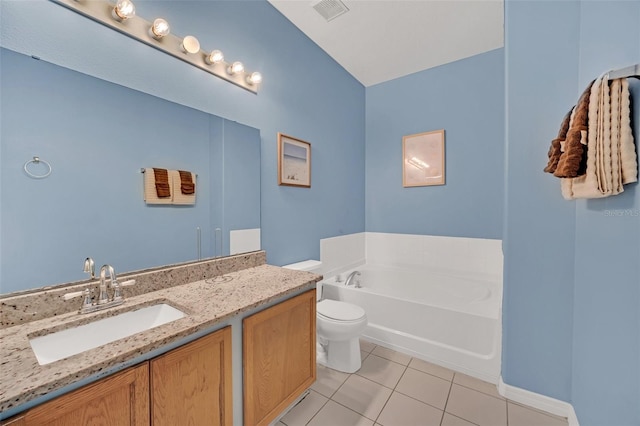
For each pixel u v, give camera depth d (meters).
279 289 1.36
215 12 1.69
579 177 1.08
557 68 1.44
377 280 3.11
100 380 0.76
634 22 0.93
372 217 3.41
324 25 2.31
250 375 1.19
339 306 2.03
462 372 1.86
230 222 1.79
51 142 1.06
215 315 1.04
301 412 1.52
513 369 1.60
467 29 2.33
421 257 3.05
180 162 1.51
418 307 2.08
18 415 0.62
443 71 2.90
